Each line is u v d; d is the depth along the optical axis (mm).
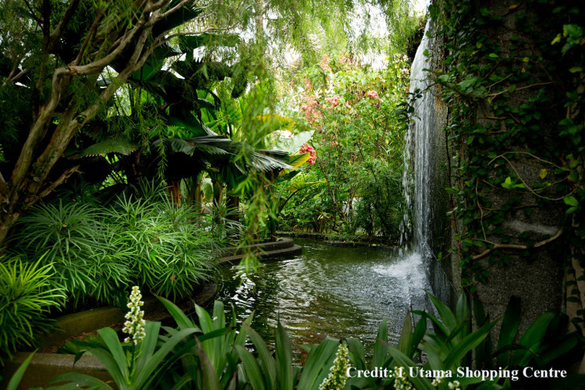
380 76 8625
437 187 4336
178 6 2545
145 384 1523
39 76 2826
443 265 3934
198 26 3289
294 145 7297
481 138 2301
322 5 2584
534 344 1908
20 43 2900
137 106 3605
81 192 3902
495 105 2266
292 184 8961
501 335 2037
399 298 4465
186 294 4004
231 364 1673
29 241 3051
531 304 2277
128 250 3439
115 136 3752
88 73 2488
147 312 3520
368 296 4543
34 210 3262
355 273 5805
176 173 4355
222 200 6797
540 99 2178
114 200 4059
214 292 4488
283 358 1646
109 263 3139
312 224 10523
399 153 8508
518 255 2295
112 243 3289
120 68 3826
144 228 3564
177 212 3918
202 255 3881
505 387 1524
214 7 2258
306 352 2900
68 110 2904
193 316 3695
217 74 3395
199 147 4016
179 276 3588
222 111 5656
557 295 2240
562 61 2166
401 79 8125
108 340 1567
